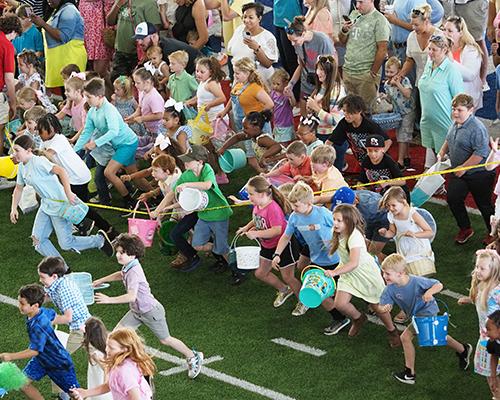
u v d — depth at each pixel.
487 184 14.17
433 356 12.12
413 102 16.78
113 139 15.84
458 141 14.01
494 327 10.11
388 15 17.98
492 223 12.84
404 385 11.55
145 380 9.81
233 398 11.43
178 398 11.47
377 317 13.07
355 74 17.00
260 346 12.53
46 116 14.95
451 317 12.88
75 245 14.62
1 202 17.27
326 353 12.30
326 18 17.75
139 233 14.37
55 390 11.34
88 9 19.98
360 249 11.98
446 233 15.02
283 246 12.68
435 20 17.75
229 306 13.59
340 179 13.85
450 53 15.34
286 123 17.12
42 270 11.34
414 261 12.62
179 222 14.28
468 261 14.20
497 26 18.20
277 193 13.02
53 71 20.16
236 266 13.56
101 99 15.54
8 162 15.98
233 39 18.22
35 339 10.71
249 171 17.61
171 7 19.34
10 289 14.27
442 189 16.16
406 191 13.80
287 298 13.64
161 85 18.12
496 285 10.95
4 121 18.22
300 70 17.25
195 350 12.48
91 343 10.27
